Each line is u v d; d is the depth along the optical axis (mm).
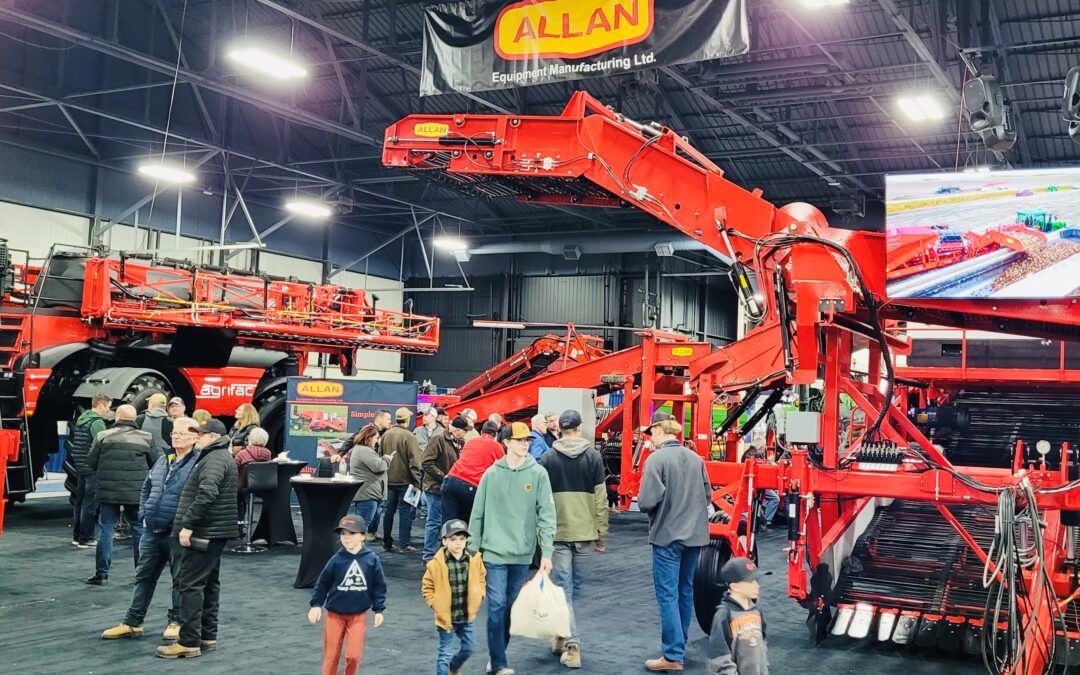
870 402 8312
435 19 12430
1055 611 6262
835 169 24547
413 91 24141
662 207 8031
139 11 23297
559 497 6574
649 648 6961
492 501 5977
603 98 22656
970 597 7258
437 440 10156
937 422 10031
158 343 14828
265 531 11047
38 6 21391
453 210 32938
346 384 14695
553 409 12812
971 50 14305
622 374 13141
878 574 7785
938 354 10266
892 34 15922
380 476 11023
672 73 17734
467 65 12211
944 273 6539
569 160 8242
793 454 7148
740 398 12547
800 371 7168
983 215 6473
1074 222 6262
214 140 23875
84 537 10555
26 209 23641
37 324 13336
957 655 6855
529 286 35844
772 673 6297
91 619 7234
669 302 34344
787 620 8094
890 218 6699
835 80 19625
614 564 10961
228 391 15562
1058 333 6996
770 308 7598
